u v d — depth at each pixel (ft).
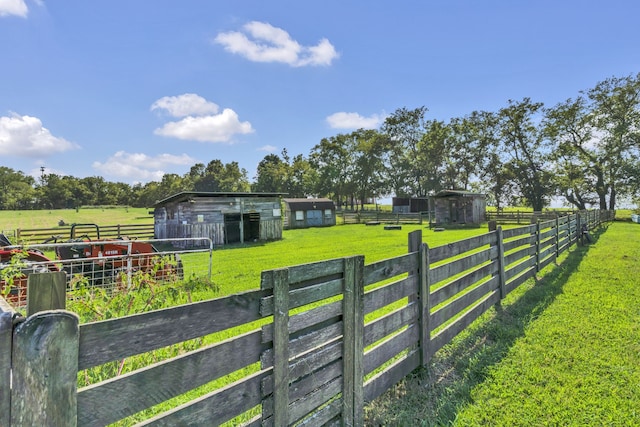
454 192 84.28
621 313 14.61
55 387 3.18
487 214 98.17
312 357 6.30
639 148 95.14
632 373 9.80
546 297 17.15
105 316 12.06
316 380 6.37
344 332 7.11
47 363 3.13
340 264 7.04
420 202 137.69
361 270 7.63
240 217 58.54
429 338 10.28
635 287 18.71
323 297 6.61
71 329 3.30
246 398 5.15
